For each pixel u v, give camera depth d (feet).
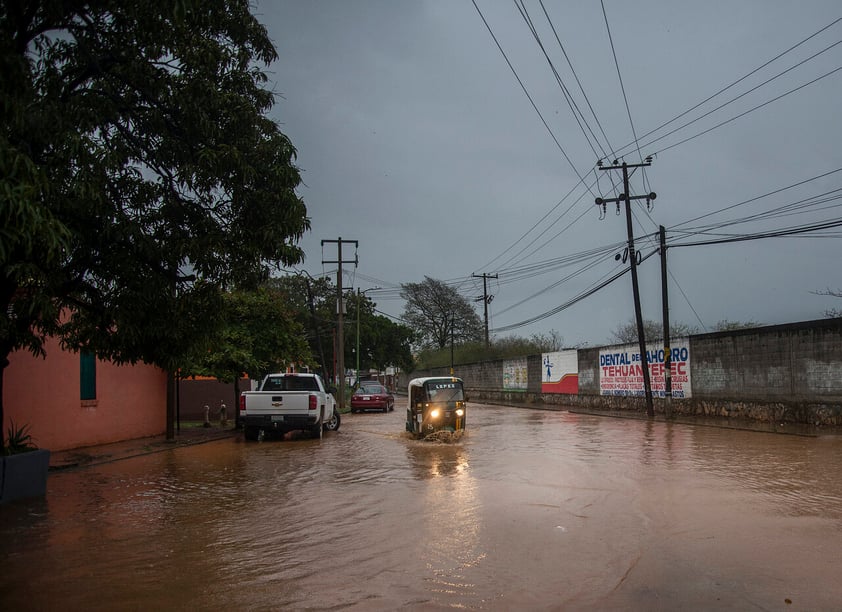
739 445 48.70
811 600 15.70
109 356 33.88
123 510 26.91
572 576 17.70
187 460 44.11
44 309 25.03
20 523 24.52
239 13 32.32
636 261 82.07
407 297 261.24
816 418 63.00
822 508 26.05
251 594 16.47
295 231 32.91
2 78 20.20
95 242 29.19
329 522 24.44
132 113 30.81
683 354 84.64
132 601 15.99
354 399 114.62
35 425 45.39
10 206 18.16
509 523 23.84
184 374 66.13
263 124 33.06
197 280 33.81
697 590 16.49
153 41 29.07
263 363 72.08
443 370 213.46
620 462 40.01
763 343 70.44
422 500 28.48
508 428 68.39
